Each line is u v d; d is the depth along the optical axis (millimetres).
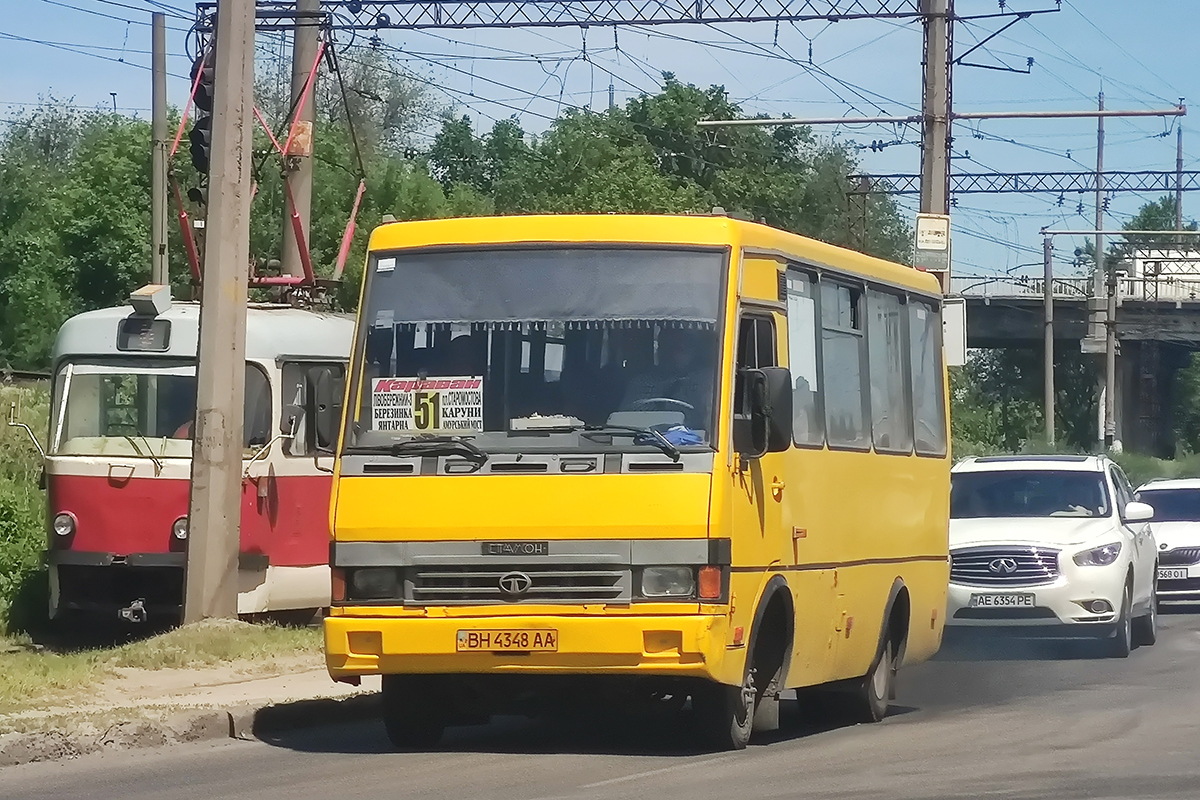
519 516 11547
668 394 11828
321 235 57188
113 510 19797
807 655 13281
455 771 11359
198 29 26688
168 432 20094
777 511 12547
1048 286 57500
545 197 67438
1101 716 14750
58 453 20250
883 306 15547
